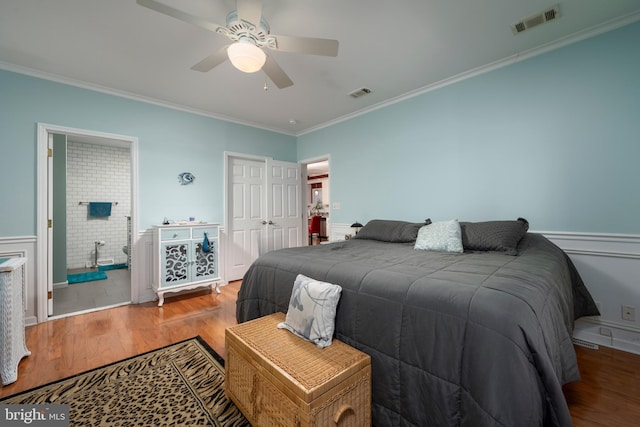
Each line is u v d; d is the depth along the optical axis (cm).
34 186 262
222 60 196
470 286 114
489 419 89
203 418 139
